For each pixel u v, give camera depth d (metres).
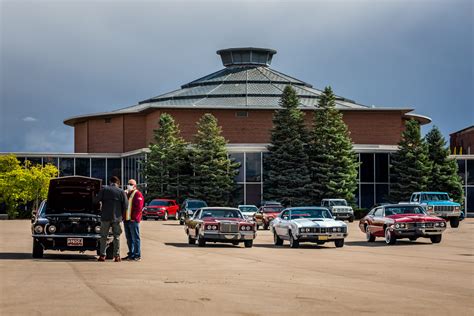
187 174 82.38
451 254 27.98
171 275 18.52
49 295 14.31
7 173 78.19
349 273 19.84
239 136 97.88
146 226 55.62
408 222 34.22
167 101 106.75
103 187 22.58
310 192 79.81
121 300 13.68
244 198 82.38
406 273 19.98
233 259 24.72
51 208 24.41
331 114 82.31
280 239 33.72
